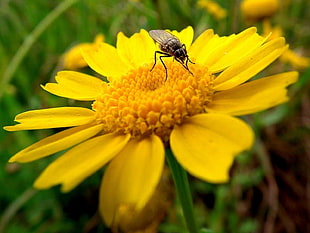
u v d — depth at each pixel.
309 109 0.10
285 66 0.10
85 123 0.05
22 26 0.12
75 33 0.12
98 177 0.08
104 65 0.06
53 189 0.08
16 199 0.09
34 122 0.05
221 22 0.11
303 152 0.09
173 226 0.07
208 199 0.09
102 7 0.12
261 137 0.09
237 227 0.08
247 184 0.08
